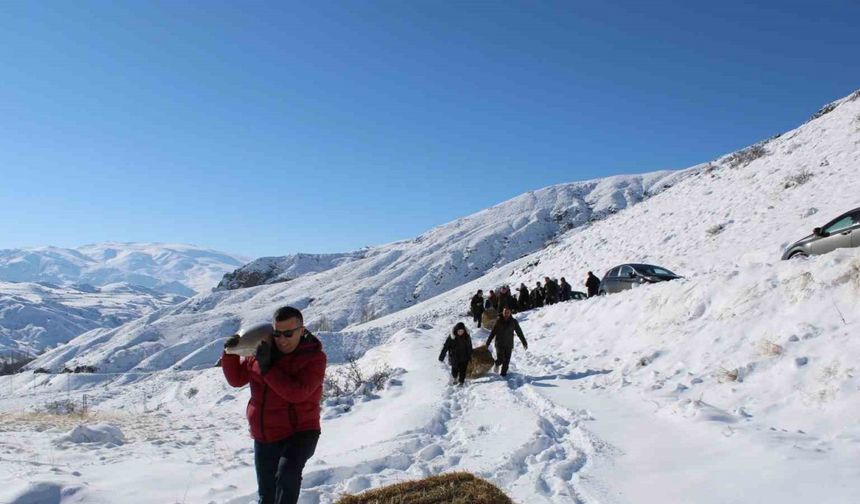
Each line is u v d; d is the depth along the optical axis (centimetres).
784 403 698
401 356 1872
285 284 15762
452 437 845
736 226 2419
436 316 4116
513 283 4588
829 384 675
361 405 1314
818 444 565
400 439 825
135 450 924
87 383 3347
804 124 4009
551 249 5216
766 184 2731
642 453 648
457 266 13812
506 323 1323
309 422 401
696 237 2595
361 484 601
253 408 400
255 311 11144
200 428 1327
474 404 1070
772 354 818
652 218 3484
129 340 8819
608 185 18500
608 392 982
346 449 886
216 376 2648
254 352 387
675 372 958
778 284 982
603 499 527
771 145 3681
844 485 462
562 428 813
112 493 581
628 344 1273
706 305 1120
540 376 1247
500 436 796
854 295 813
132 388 2889
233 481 644
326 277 15212
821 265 919
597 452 671
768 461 542
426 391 1268
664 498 512
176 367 4550
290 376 387
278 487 377
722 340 961
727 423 677
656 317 1249
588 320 1620
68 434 1011
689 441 654
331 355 3228
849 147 2500
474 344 1998
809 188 2338
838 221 1151
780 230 2056
